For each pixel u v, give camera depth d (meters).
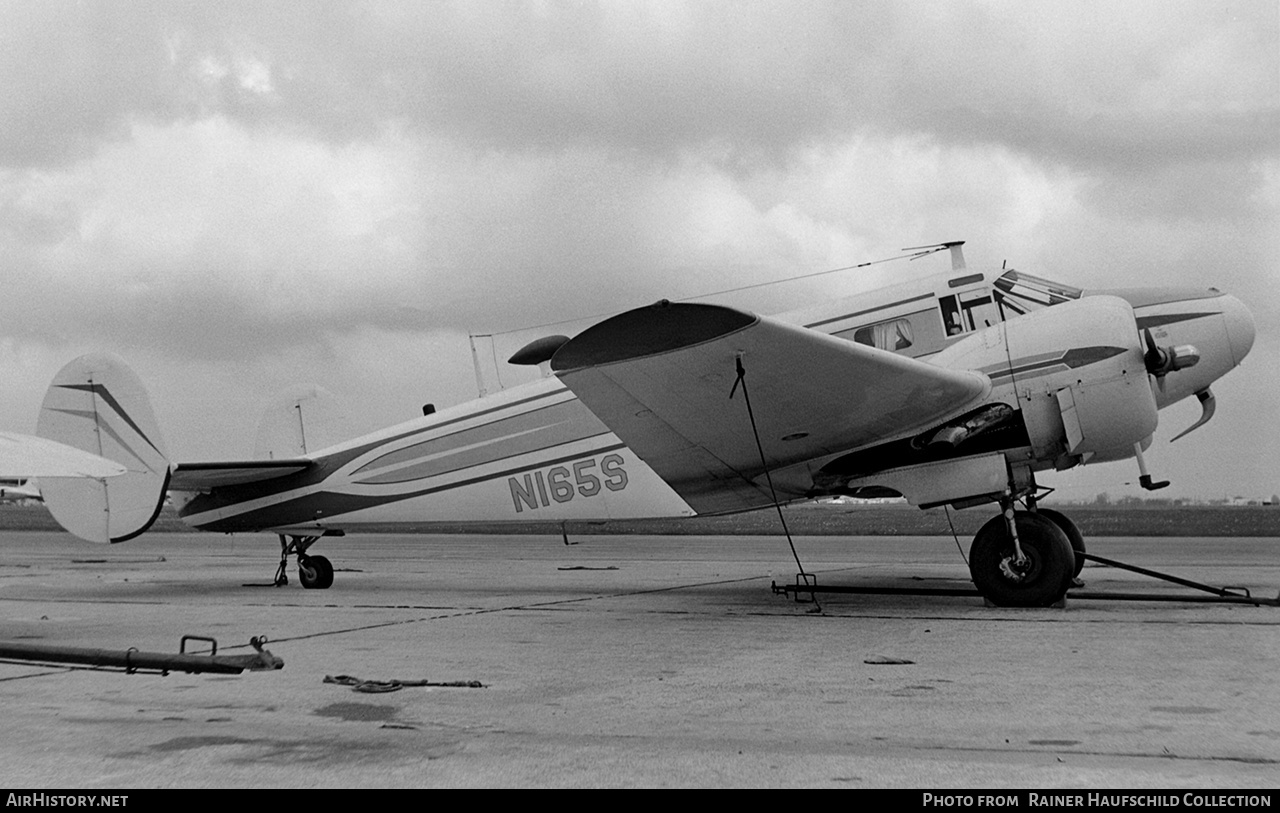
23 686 5.90
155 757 4.15
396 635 8.05
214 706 5.23
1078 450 8.89
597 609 9.75
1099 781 3.61
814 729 4.51
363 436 13.34
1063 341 8.87
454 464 12.45
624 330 7.66
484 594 11.91
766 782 3.69
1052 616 8.37
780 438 9.34
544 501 11.82
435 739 4.43
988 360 9.06
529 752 4.18
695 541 27.50
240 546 31.84
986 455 9.06
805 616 8.80
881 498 10.33
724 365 8.19
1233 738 4.18
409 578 15.07
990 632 7.47
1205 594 9.90
